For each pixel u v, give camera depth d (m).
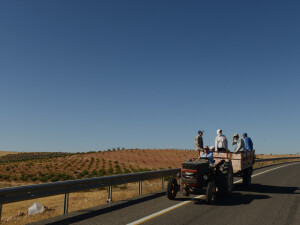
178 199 9.65
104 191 17.28
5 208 13.25
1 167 40.31
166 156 56.38
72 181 7.91
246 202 9.17
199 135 12.55
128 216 7.18
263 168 25.91
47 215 7.95
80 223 6.52
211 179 9.70
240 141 12.34
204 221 6.71
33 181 26.89
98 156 57.94
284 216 7.27
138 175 10.99
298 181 15.36
